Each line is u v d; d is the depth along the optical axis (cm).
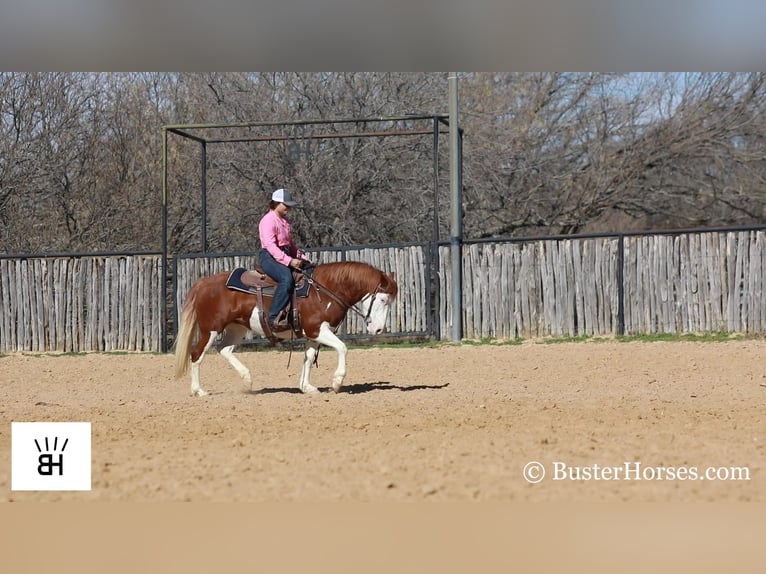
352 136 1969
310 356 1308
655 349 1734
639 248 1934
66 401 1298
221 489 730
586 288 1945
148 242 2567
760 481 754
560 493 711
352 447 889
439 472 775
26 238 2461
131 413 1123
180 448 899
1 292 2019
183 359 1302
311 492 716
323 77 2584
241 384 1479
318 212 2492
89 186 2562
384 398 1240
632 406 1152
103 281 2022
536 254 1962
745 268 1895
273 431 988
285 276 1259
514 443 905
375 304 1258
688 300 1919
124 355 1944
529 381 1442
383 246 1991
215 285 1294
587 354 1705
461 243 1980
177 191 2583
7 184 2452
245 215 2545
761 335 1881
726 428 997
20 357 1934
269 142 2509
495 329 1970
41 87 2533
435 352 1802
